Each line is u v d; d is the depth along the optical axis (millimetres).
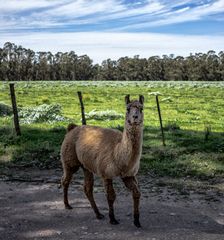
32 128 17562
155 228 7148
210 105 35781
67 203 8281
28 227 7191
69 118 22891
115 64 167375
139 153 6852
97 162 7262
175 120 24141
